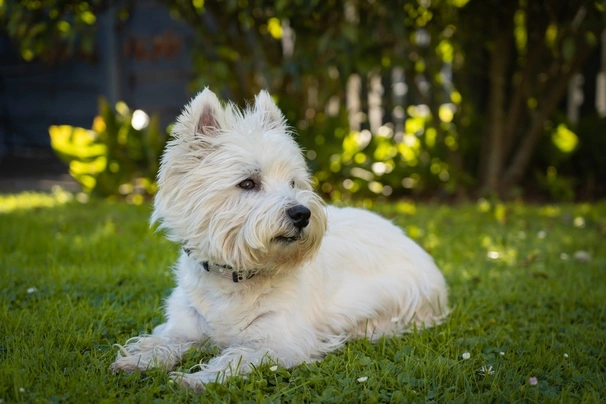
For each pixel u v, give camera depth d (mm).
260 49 8109
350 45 7098
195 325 3398
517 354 3365
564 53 6969
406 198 8930
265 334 3225
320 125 8758
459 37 8086
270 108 3564
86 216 7121
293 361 3135
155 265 5090
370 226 4047
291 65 7336
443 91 8758
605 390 2900
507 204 8164
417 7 7277
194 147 3205
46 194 9359
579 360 3275
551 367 3199
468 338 3570
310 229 3098
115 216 7105
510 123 8648
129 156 8719
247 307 3234
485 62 9547
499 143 8469
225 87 10250
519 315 4074
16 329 3520
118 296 4227
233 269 3184
